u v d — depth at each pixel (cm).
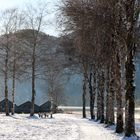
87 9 2892
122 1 2481
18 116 5816
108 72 3941
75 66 5994
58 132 2873
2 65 5866
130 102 2427
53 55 5903
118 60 3009
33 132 2758
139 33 2741
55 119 5528
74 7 2956
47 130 3025
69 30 3469
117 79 3017
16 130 2867
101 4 2781
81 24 2969
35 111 10144
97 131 3102
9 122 3884
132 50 2433
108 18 2770
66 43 5184
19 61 5869
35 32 5812
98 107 5278
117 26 2720
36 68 5972
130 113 2422
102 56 3719
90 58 4619
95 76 5881
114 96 3778
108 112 3888
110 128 3497
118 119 2962
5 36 5759
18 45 5816
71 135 2648
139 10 2444
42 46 5862
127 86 2434
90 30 3025
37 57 5869
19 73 5959
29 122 4162
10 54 5803
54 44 5816
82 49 3831
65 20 3200
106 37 3153
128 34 2425
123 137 2408
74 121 4947
